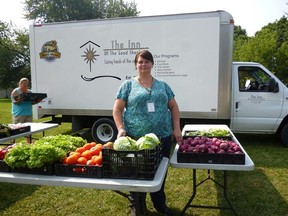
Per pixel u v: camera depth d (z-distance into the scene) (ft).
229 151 8.48
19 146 7.97
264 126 21.36
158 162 7.88
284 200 13.08
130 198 9.81
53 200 13.57
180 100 20.98
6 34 117.50
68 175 7.48
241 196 13.60
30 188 15.06
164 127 9.77
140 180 7.04
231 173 16.66
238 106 21.42
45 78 23.91
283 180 15.47
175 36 20.57
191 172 16.94
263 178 15.79
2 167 7.98
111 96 22.53
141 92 9.27
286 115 20.97
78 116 23.98
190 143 9.35
